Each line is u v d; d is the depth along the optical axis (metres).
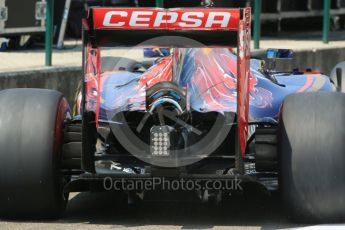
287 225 20.48
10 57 45.06
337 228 19.34
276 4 67.38
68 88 39.47
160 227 20.52
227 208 22.84
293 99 20.14
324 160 19.30
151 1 60.78
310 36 66.94
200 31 19.83
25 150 20.06
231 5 56.47
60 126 20.84
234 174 19.84
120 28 19.75
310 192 19.41
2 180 20.14
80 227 20.50
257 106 22.73
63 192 20.39
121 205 23.41
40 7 50.25
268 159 20.61
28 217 21.06
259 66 25.72
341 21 76.75
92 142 20.48
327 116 19.56
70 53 48.00
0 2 48.25
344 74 28.84
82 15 57.09
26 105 20.59
